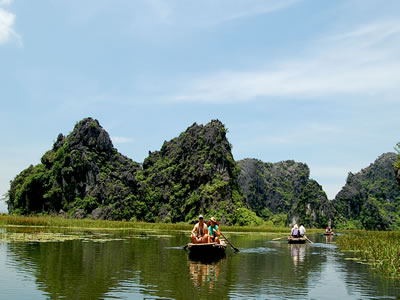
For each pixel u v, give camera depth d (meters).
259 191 191.75
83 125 123.50
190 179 111.06
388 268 16.36
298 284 12.78
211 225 22.66
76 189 115.62
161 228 58.50
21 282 11.69
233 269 15.65
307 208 153.88
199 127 122.12
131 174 119.50
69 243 24.20
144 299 9.96
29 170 130.00
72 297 10.02
